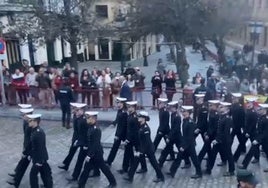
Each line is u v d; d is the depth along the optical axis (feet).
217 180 34.65
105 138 45.37
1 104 58.54
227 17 86.07
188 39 84.74
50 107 57.36
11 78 59.36
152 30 85.61
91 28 73.92
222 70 88.38
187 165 37.58
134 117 35.09
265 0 109.60
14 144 45.32
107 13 98.07
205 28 84.94
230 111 37.70
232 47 109.40
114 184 33.42
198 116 37.17
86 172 32.76
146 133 33.76
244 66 79.51
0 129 50.65
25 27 70.90
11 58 95.20
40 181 34.58
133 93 56.13
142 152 33.99
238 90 61.41
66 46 117.08
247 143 42.98
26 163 33.30
